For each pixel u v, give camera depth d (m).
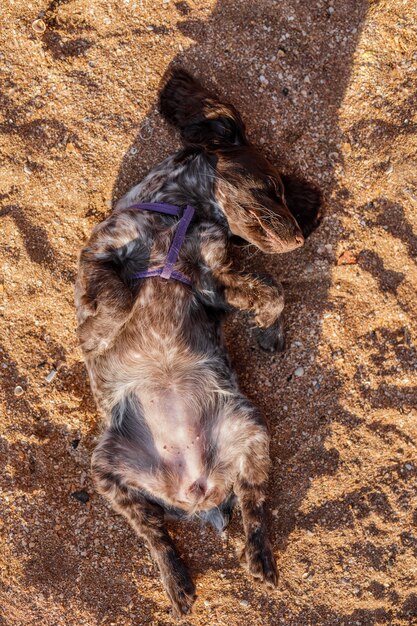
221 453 1.58
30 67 1.65
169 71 1.62
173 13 1.65
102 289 1.50
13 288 1.66
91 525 1.66
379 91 1.66
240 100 1.66
